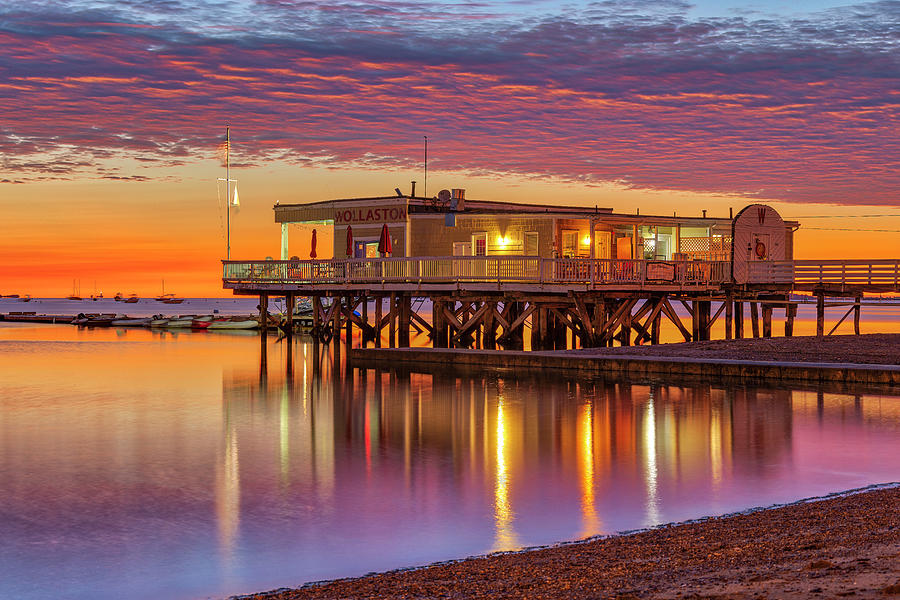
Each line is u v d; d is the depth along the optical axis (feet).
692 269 150.92
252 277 178.09
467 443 79.25
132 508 58.95
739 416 88.22
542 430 84.48
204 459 74.28
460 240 154.61
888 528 42.06
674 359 116.98
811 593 30.14
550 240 147.02
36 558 48.75
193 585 44.24
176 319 317.42
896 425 82.07
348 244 160.86
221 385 125.80
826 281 148.36
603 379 116.57
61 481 66.80
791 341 133.39
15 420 95.14
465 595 36.47
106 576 45.75
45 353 187.21
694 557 39.68
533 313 145.18
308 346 207.82
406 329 159.43
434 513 56.39
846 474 63.77
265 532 53.06
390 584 40.37
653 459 70.69
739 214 153.99
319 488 63.62
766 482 61.98
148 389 122.01
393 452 76.07
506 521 54.24
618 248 156.97
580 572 38.83
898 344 126.82
